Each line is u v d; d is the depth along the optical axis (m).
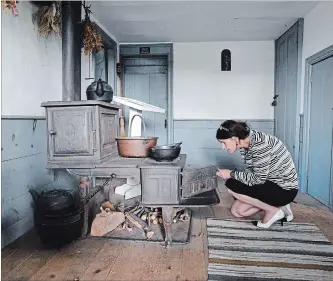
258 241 2.23
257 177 2.32
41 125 2.63
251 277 1.74
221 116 5.02
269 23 3.99
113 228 2.42
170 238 2.16
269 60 4.90
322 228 2.52
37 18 2.55
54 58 2.87
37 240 2.26
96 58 4.59
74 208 2.27
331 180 3.04
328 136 3.12
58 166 2.17
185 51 5.00
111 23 3.97
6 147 2.15
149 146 2.42
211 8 3.43
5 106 2.17
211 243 2.21
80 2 2.83
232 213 2.80
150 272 1.80
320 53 3.21
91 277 1.75
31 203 2.48
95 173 2.14
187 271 1.81
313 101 3.49
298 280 1.70
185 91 5.04
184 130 5.08
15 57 2.28
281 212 2.47
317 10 3.34
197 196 2.18
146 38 4.76
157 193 2.06
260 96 4.95
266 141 2.24
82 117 2.16
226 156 5.02
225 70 4.96
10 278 1.73
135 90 5.25
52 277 1.75
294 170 2.37
